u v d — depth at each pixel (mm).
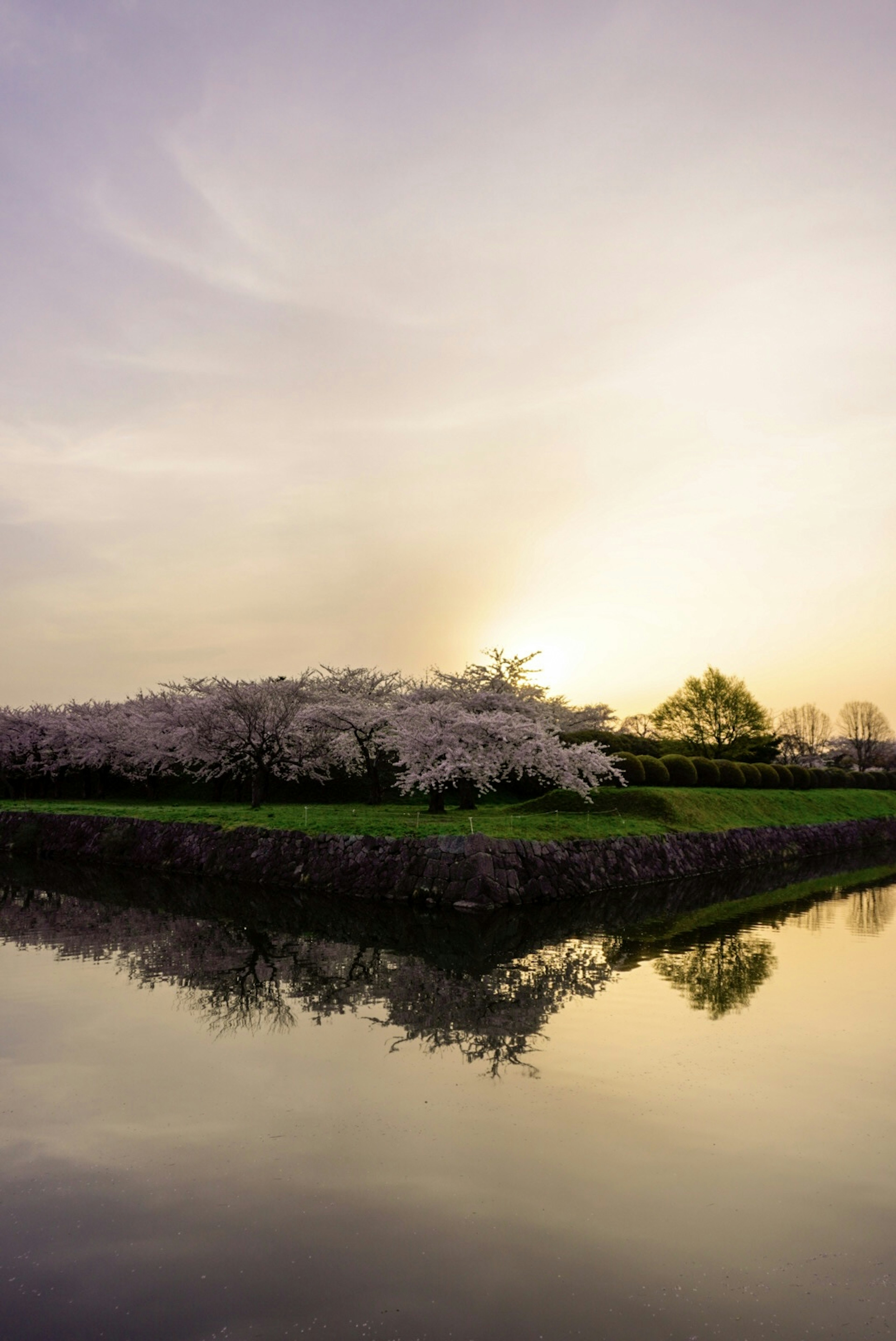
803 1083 9500
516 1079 9586
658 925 19453
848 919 20562
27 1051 10555
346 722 33656
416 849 22609
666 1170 7484
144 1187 7238
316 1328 5461
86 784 50719
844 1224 6652
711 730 55656
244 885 25328
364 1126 8383
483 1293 5809
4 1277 6020
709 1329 5449
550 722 31594
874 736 107125
